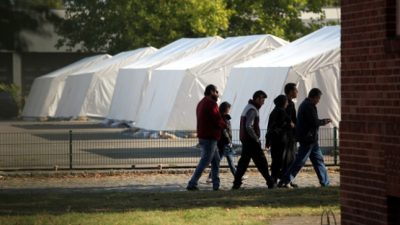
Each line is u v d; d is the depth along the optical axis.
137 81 124.81
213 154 57.91
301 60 86.31
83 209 45.78
